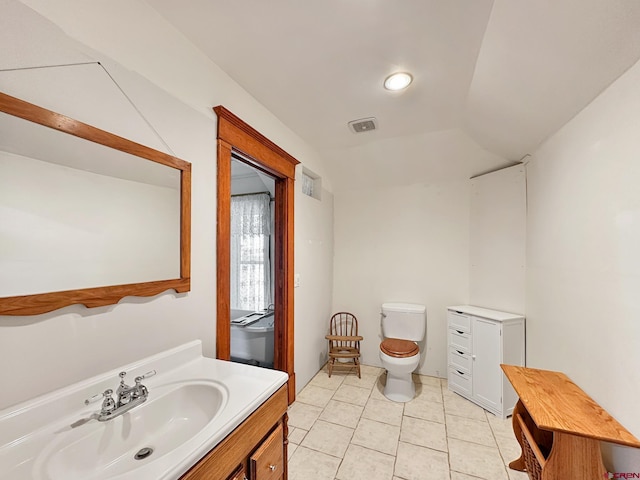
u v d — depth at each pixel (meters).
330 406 2.30
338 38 1.36
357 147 2.79
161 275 1.20
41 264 0.83
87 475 0.79
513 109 1.74
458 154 2.63
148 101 1.17
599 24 1.01
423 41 1.38
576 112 1.46
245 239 3.49
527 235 2.21
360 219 3.28
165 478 0.64
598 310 1.29
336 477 1.57
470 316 2.41
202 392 1.08
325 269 3.13
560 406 1.26
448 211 2.91
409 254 3.06
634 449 1.04
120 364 1.04
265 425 1.02
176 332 1.27
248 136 1.77
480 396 2.30
